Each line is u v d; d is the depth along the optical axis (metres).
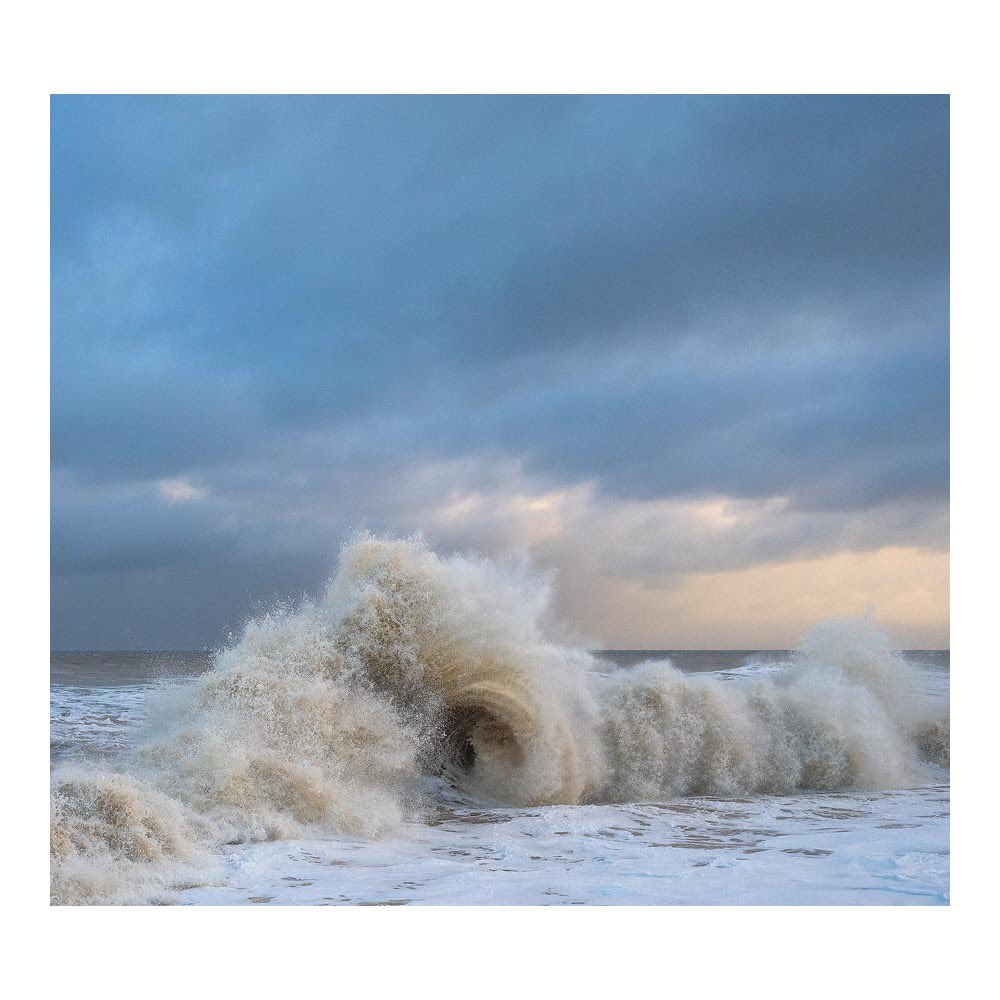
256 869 4.60
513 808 6.95
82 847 4.35
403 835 5.69
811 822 6.51
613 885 4.41
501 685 7.58
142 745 6.22
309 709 6.75
